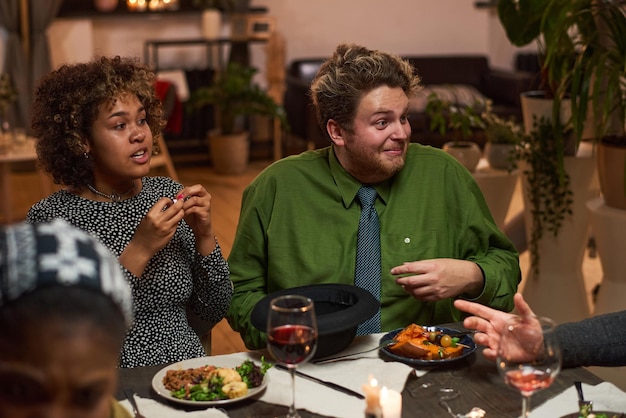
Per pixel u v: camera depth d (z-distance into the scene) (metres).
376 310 1.74
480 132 6.83
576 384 1.61
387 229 2.12
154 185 2.14
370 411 1.34
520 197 6.20
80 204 2.03
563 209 3.49
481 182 3.65
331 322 1.67
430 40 8.16
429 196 2.15
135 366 1.97
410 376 1.68
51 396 0.70
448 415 1.54
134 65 2.03
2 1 6.63
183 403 1.58
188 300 2.16
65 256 0.71
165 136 7.48
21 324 0.68
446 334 1.85
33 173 7.00
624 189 3.07
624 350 1.69
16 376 0.69
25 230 0.73
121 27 7.28
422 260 2.08
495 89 7.59
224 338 3.84
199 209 1.97
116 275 0.75
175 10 7.24
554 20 3.37
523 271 4.51
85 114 1.95
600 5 3.12
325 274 2.09
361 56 2.01
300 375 1.68
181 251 2.07
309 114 6.86
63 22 6.96
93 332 0.69
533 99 3.46
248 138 7.52
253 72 7.01
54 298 0.68
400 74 2.02
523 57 8.20
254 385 1.64
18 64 6.74
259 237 2.17
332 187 2.12
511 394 1.61
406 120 2.06
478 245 2.17
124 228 2.03
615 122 3.57
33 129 2.03
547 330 1.32
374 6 7.95
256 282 2.18
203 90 6.91
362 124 2.00
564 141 3.44
